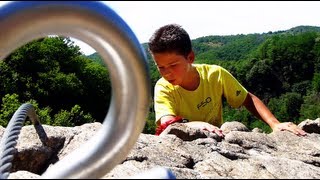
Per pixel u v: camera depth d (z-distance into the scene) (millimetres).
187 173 735
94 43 396
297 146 983
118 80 419
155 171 431
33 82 12523
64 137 970
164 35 1169
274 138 1020
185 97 1286
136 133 438
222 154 878
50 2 361
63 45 13438
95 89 14102
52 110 12672
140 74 413
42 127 981
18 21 365
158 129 1220
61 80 12898
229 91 1335
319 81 25812
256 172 775
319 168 796
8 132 696
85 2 370
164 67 1199
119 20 390
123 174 739
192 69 1272
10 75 12180
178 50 1178
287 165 798
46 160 939
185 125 1022
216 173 783
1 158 590
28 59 12492
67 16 369
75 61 13828
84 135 967
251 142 978
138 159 825
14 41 382
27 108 888
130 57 403
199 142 950
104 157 435
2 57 415
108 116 441
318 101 24938
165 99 1278
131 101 424
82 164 430
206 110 1309
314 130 1151
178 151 885
